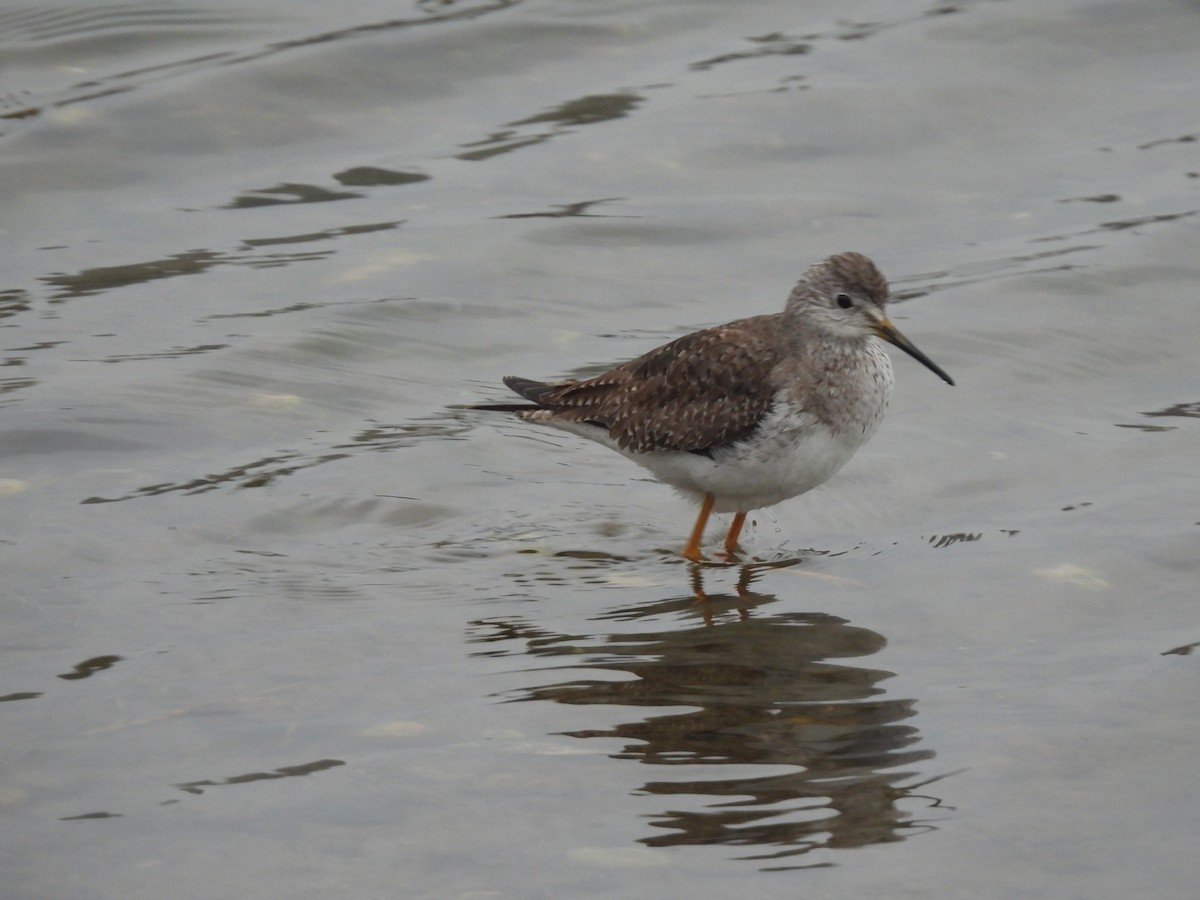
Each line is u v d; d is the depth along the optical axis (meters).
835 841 8.18
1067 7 24.02
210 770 8.87
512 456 14.50
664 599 11.59
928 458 14.15
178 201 19.59
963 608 11.23
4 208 19.17
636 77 22.77
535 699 9.81
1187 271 17.77
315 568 12.01
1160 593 11.30
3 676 10.00
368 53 22.83
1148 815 8.39
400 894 7.70
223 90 21.64
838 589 11.73
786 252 18.56
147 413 14.62
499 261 18.22
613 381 13.23
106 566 11.83
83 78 22.09
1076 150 20.70
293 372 15.73
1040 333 16.53
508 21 24.02
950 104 21.72
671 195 19.80
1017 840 8.17
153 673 10.09
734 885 7.79
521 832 8.25
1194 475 13.45
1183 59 22.81
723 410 12.38
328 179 20.22
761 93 22.00
